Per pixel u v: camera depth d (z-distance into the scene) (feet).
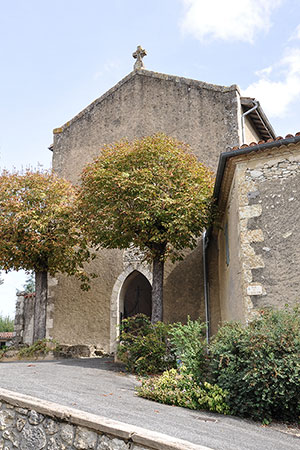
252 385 16.58
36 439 14.90
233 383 17.71
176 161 33.24
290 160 24.25
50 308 46.78
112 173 31.83
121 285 43.14
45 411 14.88
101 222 32.71
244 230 24.20
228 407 17.47
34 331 41.88
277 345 17.42
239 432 14.73
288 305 21.67
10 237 38.73
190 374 19.35
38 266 42.01
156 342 27.61
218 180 28.91
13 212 38.96
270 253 23.21
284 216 23.49
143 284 57.93
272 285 22.66
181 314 38.96
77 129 51.24
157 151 33.14
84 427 13.65
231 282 28.63
